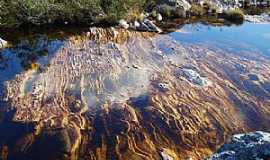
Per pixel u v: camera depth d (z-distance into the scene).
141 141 8.23
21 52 12.74
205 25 16.97
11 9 15.23
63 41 13.83
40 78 10.83
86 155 7.75
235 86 10.87
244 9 20.53
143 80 10.96
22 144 8.01
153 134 8.48
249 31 16.22
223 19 18.14
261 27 16.94
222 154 5.43
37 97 9.79
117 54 12.81
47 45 13.38
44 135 8.29
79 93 10.08
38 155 7.72
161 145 8.13
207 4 19.64
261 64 12.50
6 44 13.35
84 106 9.48
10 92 9.97
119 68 11.66
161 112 9.31
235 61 12.67
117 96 10.02
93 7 16.00
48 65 11.73
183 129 8.69
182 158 7.75
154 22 16.88
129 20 16.19
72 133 8.39
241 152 5.38
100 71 11.39
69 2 16.11
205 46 14.06
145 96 10.05
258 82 11.15
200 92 10.41
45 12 15.46
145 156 7.77
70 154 7.76
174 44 14.12
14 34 14.35
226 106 9.76
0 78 10.73
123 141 8.21
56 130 8.47
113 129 8.60
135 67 11.80
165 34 15.38
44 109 9.28
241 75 11.59
